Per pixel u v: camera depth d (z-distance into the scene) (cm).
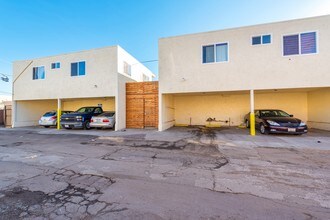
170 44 1146
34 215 279
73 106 1823
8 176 443
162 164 531
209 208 296
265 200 322
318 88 1033
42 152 687
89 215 278
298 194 344
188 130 1236
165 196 338
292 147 724
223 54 1064
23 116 1656
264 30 995
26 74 1545
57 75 1452
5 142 891
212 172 464
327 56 916
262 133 1065
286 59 966
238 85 1032
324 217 271
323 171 467
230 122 1485
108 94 1316
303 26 945
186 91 1117
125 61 1452
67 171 477
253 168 493
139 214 280
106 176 441
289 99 1369
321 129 1181
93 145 804
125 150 707
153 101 1375
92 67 1362
